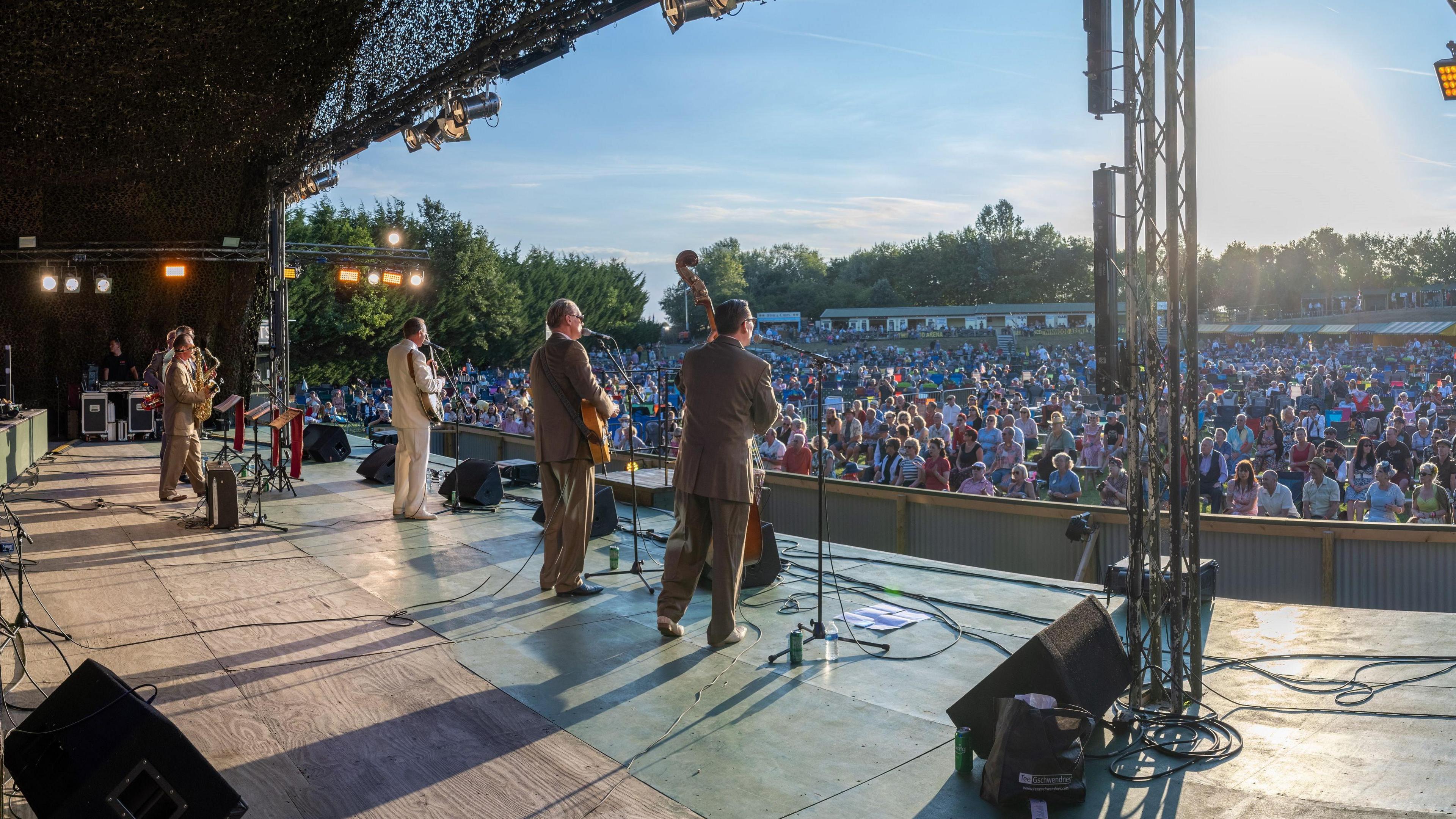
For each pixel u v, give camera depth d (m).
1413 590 6.36
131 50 10.54
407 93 10.66
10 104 11.75
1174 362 3.81
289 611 5.46
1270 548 6.79
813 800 3.18
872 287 109.88
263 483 9.80
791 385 31.77
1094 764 3.42
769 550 5.83
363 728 3.81
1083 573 7.15
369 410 28.62
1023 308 96.31
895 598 5.55
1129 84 3.78
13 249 15.41
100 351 16.41
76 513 8.72
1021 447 12.75
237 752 3.59
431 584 6.03
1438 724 3.59
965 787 3.26
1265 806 3.06
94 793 2.81
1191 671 3.90
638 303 69.44
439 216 48.53
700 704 4.01
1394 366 42.97
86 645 4.85
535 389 5.65
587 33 8.32
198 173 14.55
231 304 16.55
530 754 3.55
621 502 8.39
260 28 10.54
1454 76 8.31
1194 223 3.73
